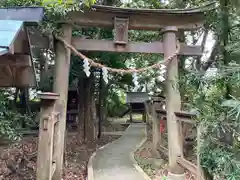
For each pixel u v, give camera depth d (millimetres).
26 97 7715
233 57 2537
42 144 2855
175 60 4816
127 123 13289
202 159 2643
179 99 4727
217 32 2975
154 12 4691
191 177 4414
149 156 6078
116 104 15164
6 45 2223
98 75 8789
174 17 4828
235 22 2756
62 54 4484
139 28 4941
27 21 2928
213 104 2459
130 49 4816
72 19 4516
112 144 7438
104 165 5172
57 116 3641
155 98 6223
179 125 4684
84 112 8070
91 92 8156
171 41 4828
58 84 4422
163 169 5090
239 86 2291
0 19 2998
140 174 4570
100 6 4469
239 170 2086
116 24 4699
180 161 4398
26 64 3188
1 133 3633
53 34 4355
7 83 3551
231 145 2363
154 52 4902
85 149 7098
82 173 4980
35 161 4750
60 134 4277
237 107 1968
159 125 6117
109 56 6898
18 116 4148
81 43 4641
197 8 4613
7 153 4664
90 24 4711
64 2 3863
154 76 7820
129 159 5672
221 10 2775
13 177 4016
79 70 7305
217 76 2326
